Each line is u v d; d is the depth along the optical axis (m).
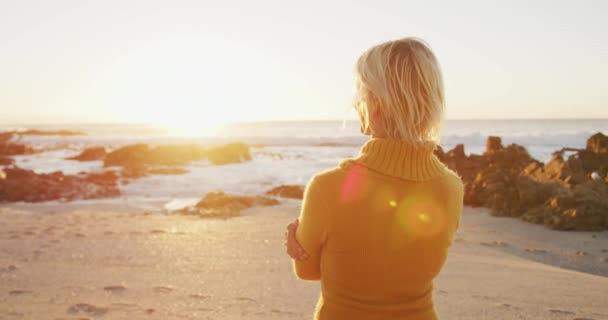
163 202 14.14
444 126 1.33
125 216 11.23
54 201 14.32
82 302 4.28
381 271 1.29
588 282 5.45
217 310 4.10
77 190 15.78
